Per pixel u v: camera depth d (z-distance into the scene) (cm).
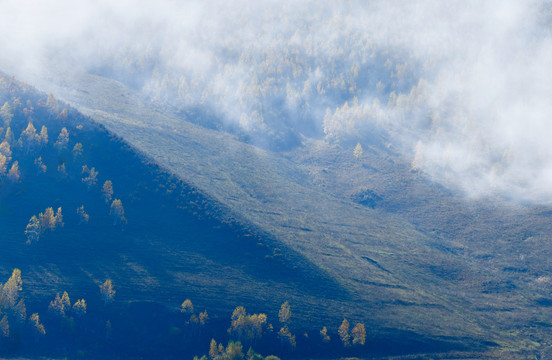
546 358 12825
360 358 11938
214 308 12581
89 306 11931
